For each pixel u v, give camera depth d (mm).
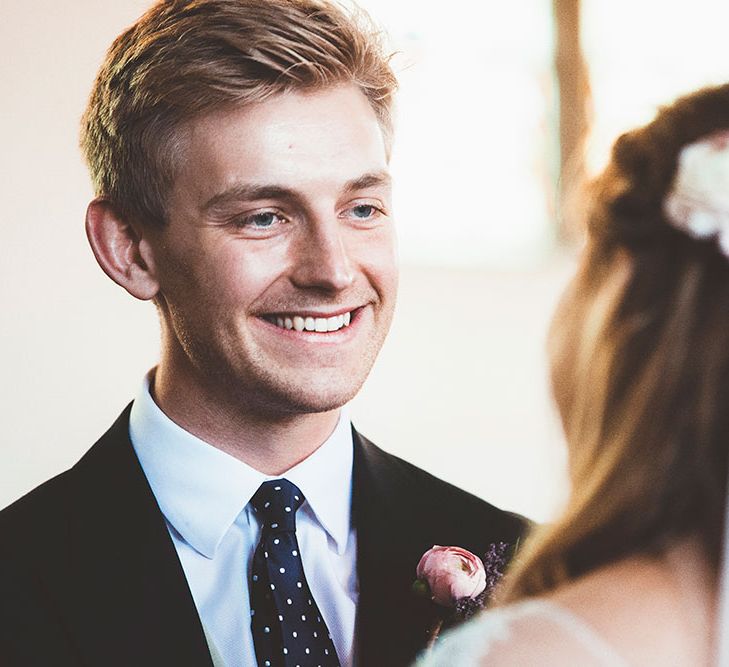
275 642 2123
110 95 2199
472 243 5414
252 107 2064
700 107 1265
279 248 2094
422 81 5371
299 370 2117
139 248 2230
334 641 2203
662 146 1254
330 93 2104
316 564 2230
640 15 5578
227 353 2127
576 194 1378
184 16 2129
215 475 2193
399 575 2260
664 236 1224
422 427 5195
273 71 2057
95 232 2268
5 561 2146
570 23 5449
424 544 2311
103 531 2182
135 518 2189
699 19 5652
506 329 5336
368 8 5270
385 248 2172
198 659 2076
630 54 5570
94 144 2252
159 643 2084
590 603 1173
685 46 5617
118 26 4594
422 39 5359
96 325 4598
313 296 2094
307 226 2092
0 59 4441
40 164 4508
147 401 2270
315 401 2127
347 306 2123
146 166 2135
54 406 4535
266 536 2178
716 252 1187
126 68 2172
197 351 2166
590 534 1231
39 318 4520
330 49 2082
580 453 1271
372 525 2287
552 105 5473
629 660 1123
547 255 5430
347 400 2164
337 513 2268
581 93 5453
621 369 1226
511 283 5367
